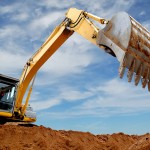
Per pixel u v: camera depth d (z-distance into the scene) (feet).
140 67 28.14
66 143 40.73
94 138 48.91
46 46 46.39
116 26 28.86
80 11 40.86
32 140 38.01
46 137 40.52
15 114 47.88
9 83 45.21
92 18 38.96
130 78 27.66
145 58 28.48
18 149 34.55
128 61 27.48
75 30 40.81
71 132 49.06
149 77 28.76
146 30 29.27
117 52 28.09
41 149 35.63
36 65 48.06
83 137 47.67
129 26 27.68
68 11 43.06
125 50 27.37
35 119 51.60
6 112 44.50
